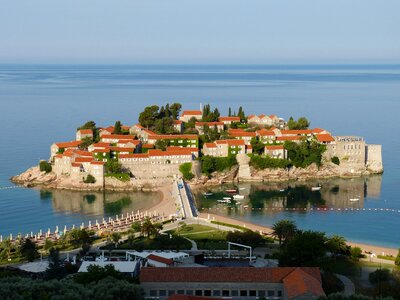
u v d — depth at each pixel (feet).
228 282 549.54
